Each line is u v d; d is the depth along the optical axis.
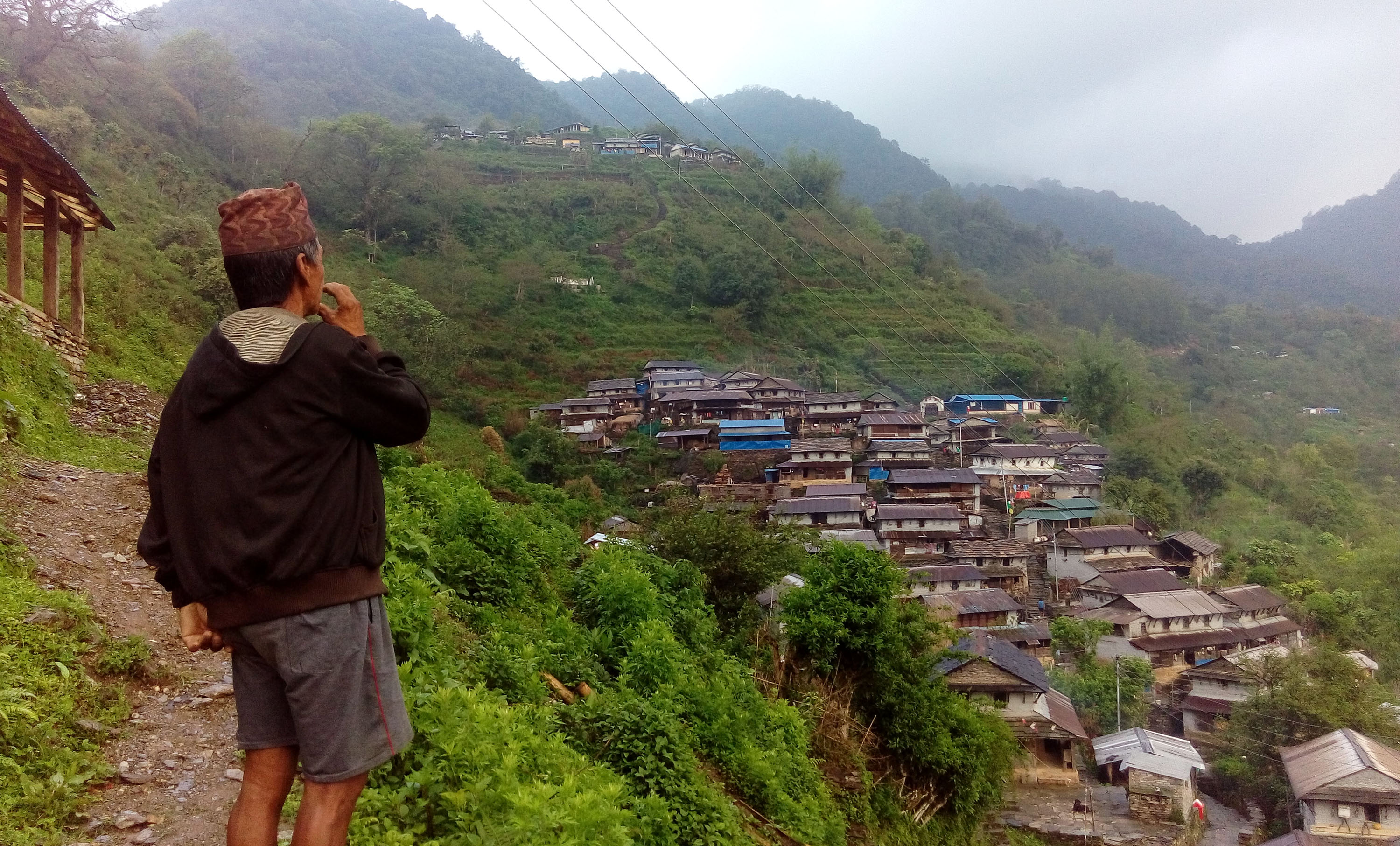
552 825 4.23
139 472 11.34
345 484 2.42
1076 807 27.61
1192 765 28.14
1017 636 40.28
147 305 25.73
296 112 135.75
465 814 4.24
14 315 13.86
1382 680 40.25
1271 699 31.73
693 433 60.22
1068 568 50.62
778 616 16.84
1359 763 25.95
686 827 7.00
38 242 23.00
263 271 2.54
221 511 2.27
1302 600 47.81
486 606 8.96
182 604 2.55
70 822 3.97
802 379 73.50
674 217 102.50
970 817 17.55
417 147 86.38
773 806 9.38
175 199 52.91
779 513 48.03
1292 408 103.38
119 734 4.88
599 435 60.00
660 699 8.41
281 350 2.38
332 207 83.50
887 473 58.94
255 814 2.48
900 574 15.93
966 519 53.50
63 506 8.66
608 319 81.88
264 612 2.29
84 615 5.86
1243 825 29.30
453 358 60.69
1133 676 38.34
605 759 7.13
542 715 6.81
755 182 113.31
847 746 14.17
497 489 24.17
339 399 2.39
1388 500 70.38
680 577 15.41
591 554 14.44
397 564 7.76
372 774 4.48
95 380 16.47
